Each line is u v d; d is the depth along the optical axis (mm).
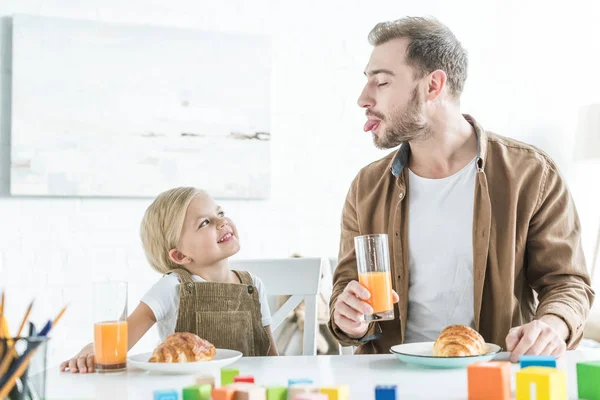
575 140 3645
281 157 3346
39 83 2996
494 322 1574
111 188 3066
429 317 1624
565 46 3791
